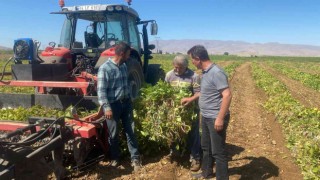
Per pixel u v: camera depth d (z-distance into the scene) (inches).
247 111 469.1
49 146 183.6
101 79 221.3
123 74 230.8
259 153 283.9
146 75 432.5
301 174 243.1
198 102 235.9
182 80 249.9
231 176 236.4
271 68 1647.4
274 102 503.8
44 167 180.5
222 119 195.9
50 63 315.0
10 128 211.5
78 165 217.2
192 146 243.4
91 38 369.7
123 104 231.9
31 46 290.0
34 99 299.0
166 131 243.9
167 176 227.8
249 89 732.7
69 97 286.8
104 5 357.7
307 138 313.3
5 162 155.3
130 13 372.8
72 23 378.3
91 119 228.4
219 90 197.8
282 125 383.6
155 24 403.2
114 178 221.1
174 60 243.6
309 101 582.6
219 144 205.6
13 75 290.4
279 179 233.6
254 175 239.0
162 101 251.3
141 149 259.1
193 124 243.9
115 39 368.2
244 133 349.7
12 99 305.3
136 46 394.9
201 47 203.6
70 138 204.5
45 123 202.2
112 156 237.5
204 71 205.2
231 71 1176.8
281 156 278.8
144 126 248.7
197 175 232.1
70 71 339.0
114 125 231.5
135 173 229.3
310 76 1037.2
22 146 171.3
